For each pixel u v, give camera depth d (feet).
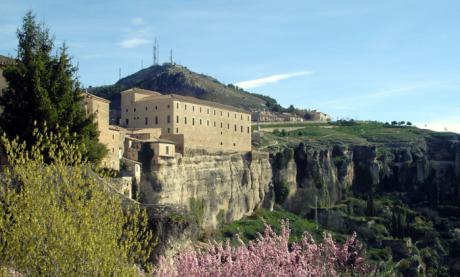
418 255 478.59
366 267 81.92
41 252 69.87
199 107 461.78
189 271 71.51
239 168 483.92
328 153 606.14
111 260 69.56
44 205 73.15
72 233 69.00
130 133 385.09
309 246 80.38
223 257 76.43
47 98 159.33
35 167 84.23
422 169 647.56
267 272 72.02
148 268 75.82
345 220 534.37
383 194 620.08
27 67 163.94
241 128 513.86
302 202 561.43
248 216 489.67
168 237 99.45
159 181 366.43
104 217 74.08
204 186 427.33
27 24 170.40
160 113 443.32
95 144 168.04
